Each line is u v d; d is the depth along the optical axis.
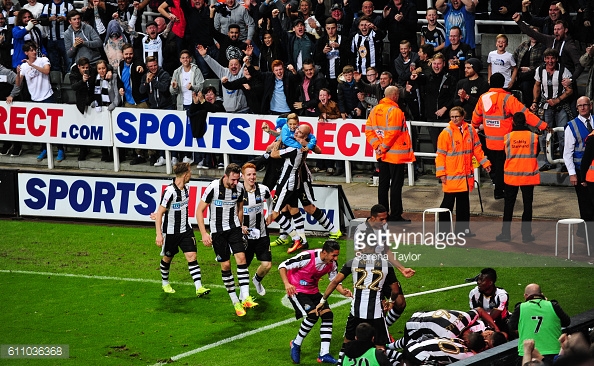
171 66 34.28
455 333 17.98
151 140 33.31
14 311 22.44
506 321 18.56
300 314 18.91
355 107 31.03
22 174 30.19
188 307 22.38
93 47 35.12
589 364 12.21
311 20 32.84
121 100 34.00
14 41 35.75
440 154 25.44
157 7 36.97
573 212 27.34
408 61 31.02
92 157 35.69
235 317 21.64
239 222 21.56
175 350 19.83
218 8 34.28
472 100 29.00
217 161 33.47
